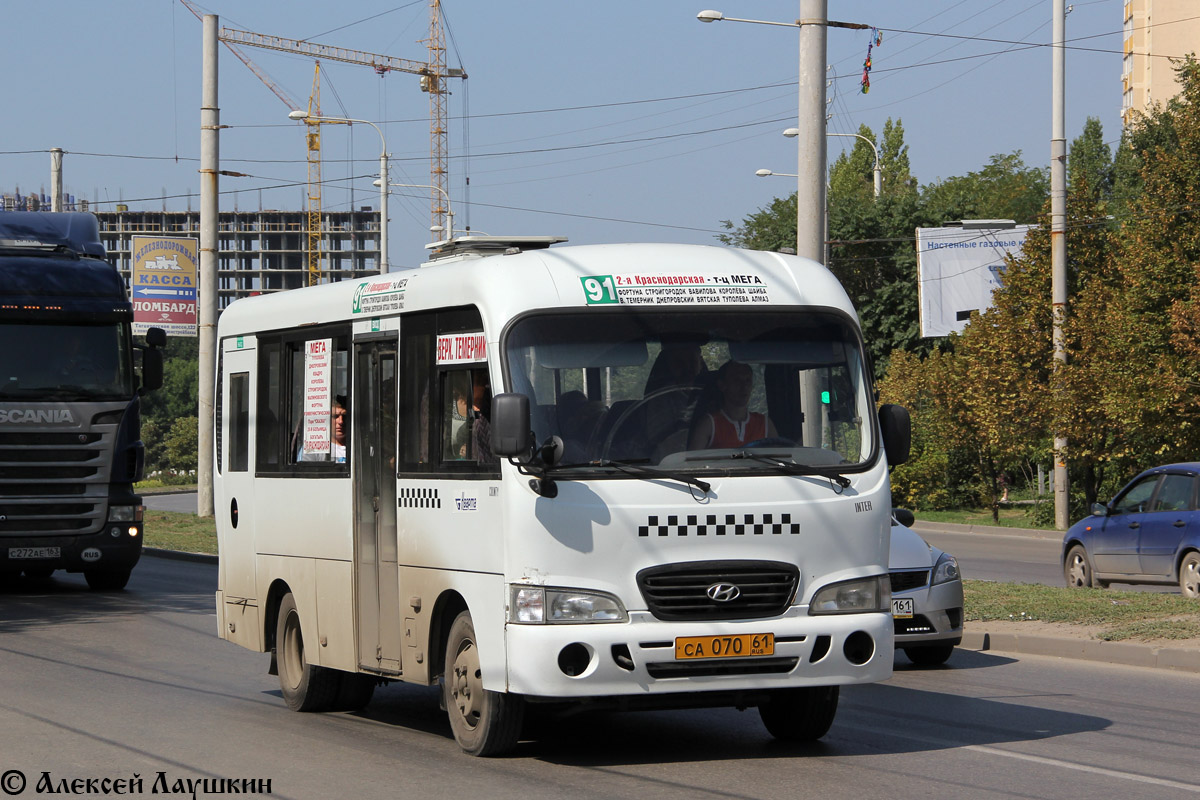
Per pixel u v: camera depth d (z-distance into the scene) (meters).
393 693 13.74
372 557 11.27
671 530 9.44
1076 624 16.30
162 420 163.50
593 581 9.32
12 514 21.77
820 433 10.02
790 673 9.55
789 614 9.62
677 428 9.70
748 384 9.92
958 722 11.47
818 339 10.19
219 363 14.34
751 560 9.55
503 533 9.47
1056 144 38.34
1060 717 11.64
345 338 11.82
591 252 10.16
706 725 11.46
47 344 22.06
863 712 12.01
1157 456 37.75
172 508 55.72
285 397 12.84
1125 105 99.00
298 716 12.12
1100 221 42.94
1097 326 37.97
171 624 18.94
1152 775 9.24
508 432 9.11
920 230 52.22
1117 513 21.81
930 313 52.19
